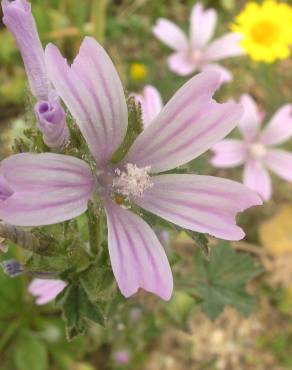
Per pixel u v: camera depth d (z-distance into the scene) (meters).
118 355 0.11
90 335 0.11
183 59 0.12
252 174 0.12
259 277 0.13
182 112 0.05
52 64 0.05
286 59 0.15
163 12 0.15
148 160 0.05
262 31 0.12
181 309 0.09
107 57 0.05
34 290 0.08
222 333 0.13
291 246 0.13
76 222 0.06
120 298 0.07
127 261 0.05
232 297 0.09
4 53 0.13
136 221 0.05
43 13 0.13
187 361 0.12
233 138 0.12
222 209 0.05
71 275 0.06
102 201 0.05
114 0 0.15
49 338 0.11
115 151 0.05
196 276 0.09
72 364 0.11
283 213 0.13
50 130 0.05
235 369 0.12
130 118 0.05
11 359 0.12
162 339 0.12
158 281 0.05
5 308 0.11
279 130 0.12
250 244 0.13
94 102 0.05
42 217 0.05
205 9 0.15
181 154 0.05
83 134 0.05
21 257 0.10
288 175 0.12
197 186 0.05
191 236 0.05
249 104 0.12
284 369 0.12
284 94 0.14
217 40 0.12
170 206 0.05
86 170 0.05
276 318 0.13
